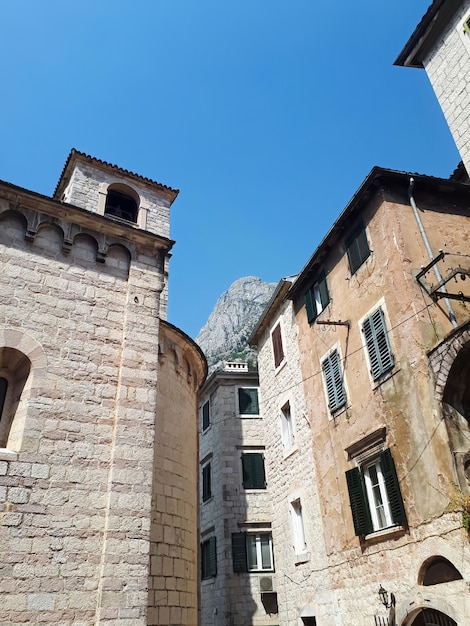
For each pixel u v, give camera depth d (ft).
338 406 53.62
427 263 48.24
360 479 47.96
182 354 55.77
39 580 29.48
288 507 63.87
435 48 52.39
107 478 34.71
